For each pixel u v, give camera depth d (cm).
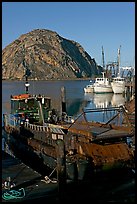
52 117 3016
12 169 1938
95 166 1884
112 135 2020
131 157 1978
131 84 8425
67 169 1841
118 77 10850
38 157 2439
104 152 1975
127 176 1875
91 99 9081
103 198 1549
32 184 1689
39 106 2989
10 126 3453
